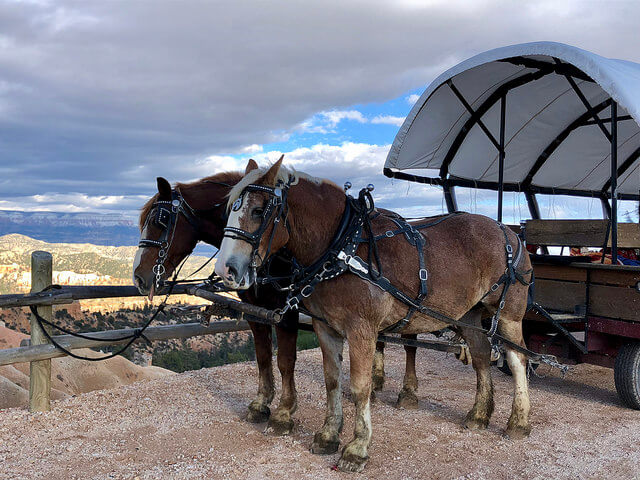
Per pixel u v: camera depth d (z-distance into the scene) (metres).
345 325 3.76
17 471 3.80
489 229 4.54
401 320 3.99
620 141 8.84
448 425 4.87
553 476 3.77
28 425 4.84
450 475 3.76
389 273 3.83
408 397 5.40
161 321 44.66
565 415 5.23
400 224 4.07
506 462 4.01
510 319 4.64
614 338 5.61
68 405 5.44
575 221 5.70
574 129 8.41
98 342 5.53
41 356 5.17
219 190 4.97
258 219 3.42
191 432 4.65
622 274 5.14
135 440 4.46
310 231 3.71
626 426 4.89
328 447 4.12
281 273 4.24
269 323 4.48
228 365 7.42
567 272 5.69
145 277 4.62
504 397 5.88
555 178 9.51
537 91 7.50
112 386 9.88
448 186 8.51
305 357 8.03
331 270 3.62
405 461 4.00
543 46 5.70
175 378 6.61
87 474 3.76
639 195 10.75
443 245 4.22
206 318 4.48
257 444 4.36
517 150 8.61
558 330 5.93
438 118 7.55
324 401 5.65
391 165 7.71
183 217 4.80
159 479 3.68
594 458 4.11
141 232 4.77
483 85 7.11
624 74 5.27
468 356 5.17
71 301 5.41
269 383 4.98
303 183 3.80
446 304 4.14
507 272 4.48
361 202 3.88
